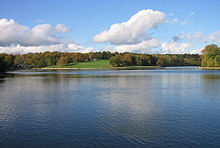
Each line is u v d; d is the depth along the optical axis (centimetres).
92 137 1263
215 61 11856
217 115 1720
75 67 19762
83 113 1830
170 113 1802
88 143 1177
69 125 1495
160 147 1119
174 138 1234
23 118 1691
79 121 1590
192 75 7131
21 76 7750
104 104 2206
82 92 3125
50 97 2691
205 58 12656
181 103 2225
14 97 2719
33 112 1884
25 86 4066
